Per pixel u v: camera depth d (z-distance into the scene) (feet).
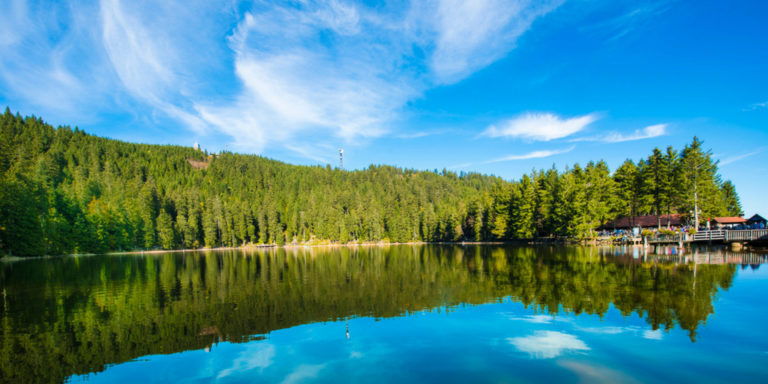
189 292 91.04
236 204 449.89
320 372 39.91
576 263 118.93
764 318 53.83
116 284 107.24
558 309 61.72
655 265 104.78
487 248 234.79
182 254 294.66
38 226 232.73
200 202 476.95
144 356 46.50
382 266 142.31
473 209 342.23
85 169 497.05
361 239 463.83
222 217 431.43
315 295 82.17
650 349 43.57
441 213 410.31
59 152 517.55
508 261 136.87
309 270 135.64
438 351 45.03
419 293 80.23
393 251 261.85
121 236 319.68
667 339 46.70
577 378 36.70
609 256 135.44
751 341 45.42
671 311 58.23
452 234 386.32
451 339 49.14
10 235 219.61
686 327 50.88
